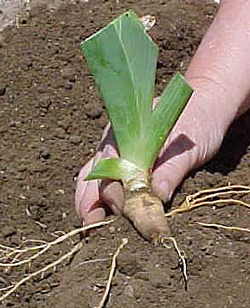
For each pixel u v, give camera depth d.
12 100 1.22
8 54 1.28
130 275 0.89
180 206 0.95
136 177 0.93
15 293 0.92
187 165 0.95
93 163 1.00
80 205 0.97
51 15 1.34
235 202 0.96
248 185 1.01
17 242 1.02
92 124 1.18
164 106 0.93
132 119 0.93
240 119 1.10
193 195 0.95
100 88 0.94
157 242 0.90
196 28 1.29
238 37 1.01
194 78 1.00
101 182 0.95
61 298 0.89
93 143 1.16
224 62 1.00
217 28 1.03
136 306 0.87
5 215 1.06
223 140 1.07
